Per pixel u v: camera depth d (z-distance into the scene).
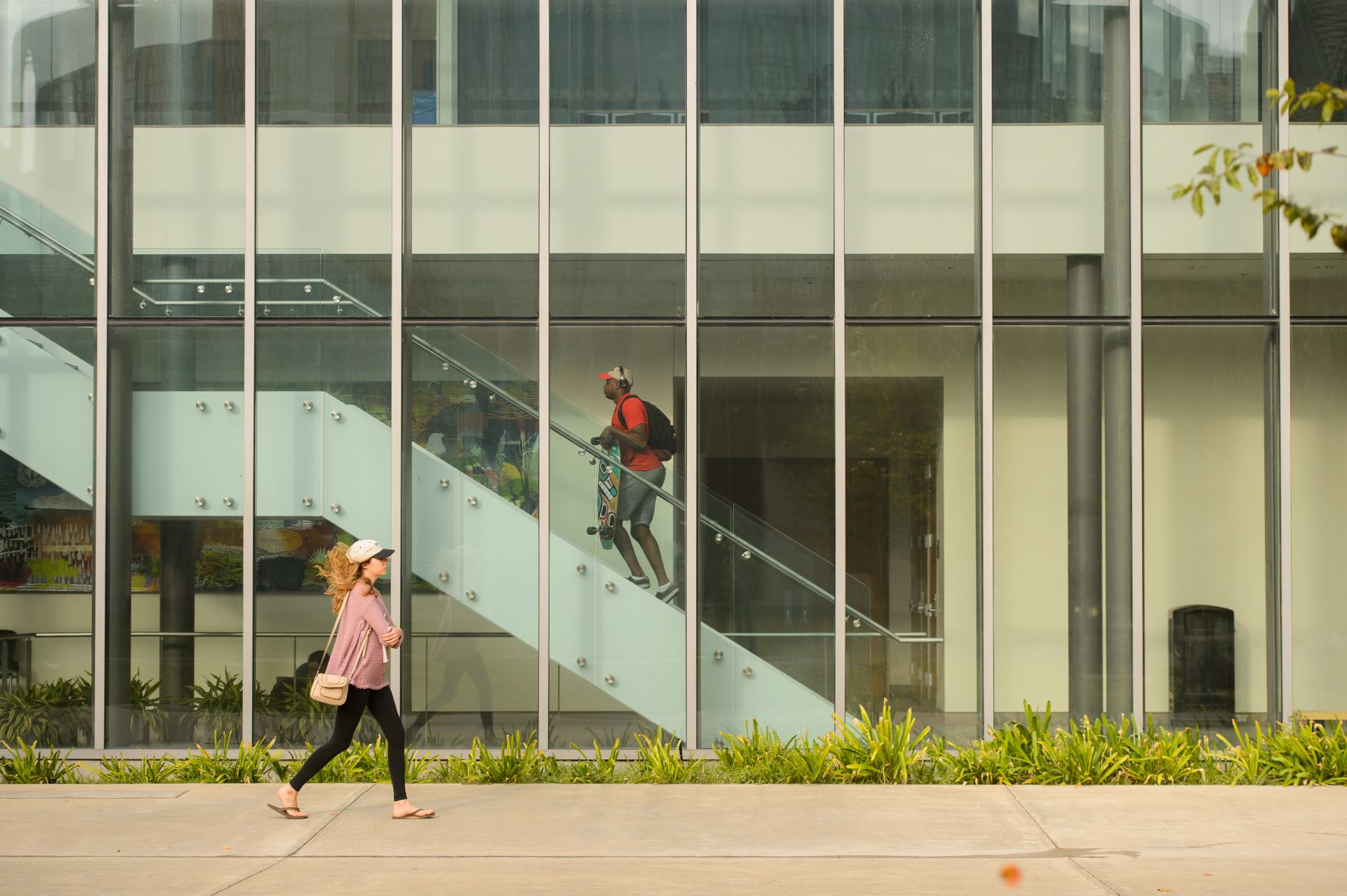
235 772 12.27
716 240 13.49
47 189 13.62
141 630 13.45
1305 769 11.84
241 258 13.55
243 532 13.41
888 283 13.46
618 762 13.14
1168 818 10.41
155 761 12.66
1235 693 13.43
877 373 13.44
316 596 13.41
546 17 13.55
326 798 11.19
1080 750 11.89
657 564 13.36
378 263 13.51
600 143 13.54
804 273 13.48
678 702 13.30
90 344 13.55
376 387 13.48
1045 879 8.61
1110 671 13.41
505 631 13.36
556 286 13.48
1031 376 13.48
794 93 13.55
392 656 13.34
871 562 13.36
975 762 12.01
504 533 13.40
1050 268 13.51
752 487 13.41
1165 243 13.51
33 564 13.52
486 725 13.30
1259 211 13.48
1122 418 13.49
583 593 13.36
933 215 13.48
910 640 13.34
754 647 13.30
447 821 10.34
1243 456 13.52
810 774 11.95
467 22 13.61
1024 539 13.46
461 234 13.51
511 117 13.56
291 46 13.61
